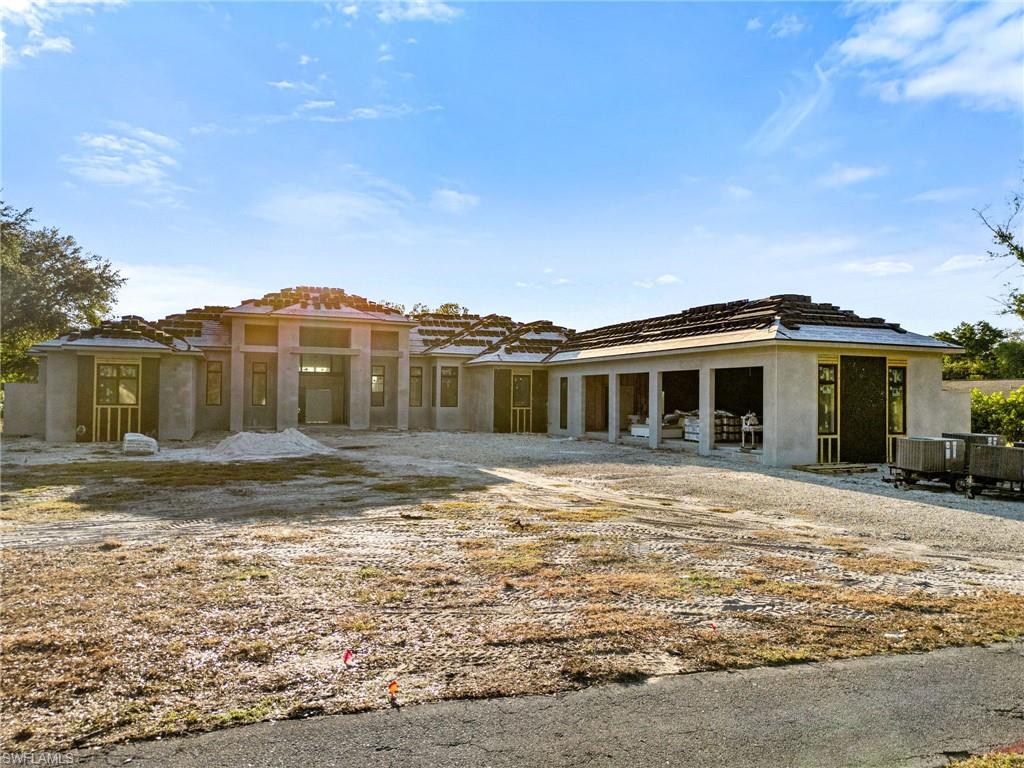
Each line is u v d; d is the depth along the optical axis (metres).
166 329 27.72
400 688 4.12
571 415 26.44
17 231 37.59
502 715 3.80
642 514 10.25
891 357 17.08
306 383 31.59
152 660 4.46
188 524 8.98
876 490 12.71
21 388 24.70
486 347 31.45
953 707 3.95
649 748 3.46
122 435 22.22
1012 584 6.57
